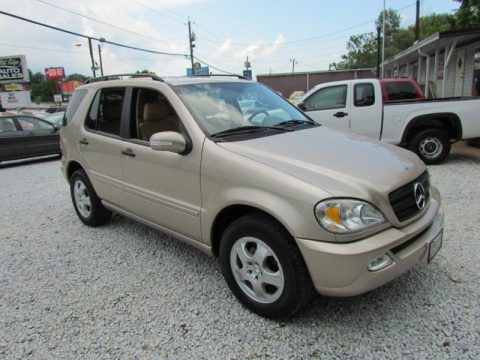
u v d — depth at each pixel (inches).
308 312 112.0
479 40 500.4
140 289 130.4
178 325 110.0
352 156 111.3
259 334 104.3
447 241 151.3
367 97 296.2
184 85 140.2
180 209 127.3
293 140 122.6
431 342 97.5
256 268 107.5
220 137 120.7
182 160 123.2
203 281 133.6
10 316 118.6
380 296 117.9
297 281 98.4
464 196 206.5
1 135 409.4
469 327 101.8
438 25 1489.9
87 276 141.7
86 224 193.8
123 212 162.4
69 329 110.7
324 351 96.9
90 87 180.1
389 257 94.1
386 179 100.2
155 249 161.9
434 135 284.7
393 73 1182.3
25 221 210.1
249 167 106.1
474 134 280.2
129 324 111.6
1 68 1405.0
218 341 102.6
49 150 449.4
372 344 98.2
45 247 170.7
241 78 166.6
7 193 282.0
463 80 573.6
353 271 90.5
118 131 159.2
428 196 115.2
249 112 142.5
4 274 146.8
